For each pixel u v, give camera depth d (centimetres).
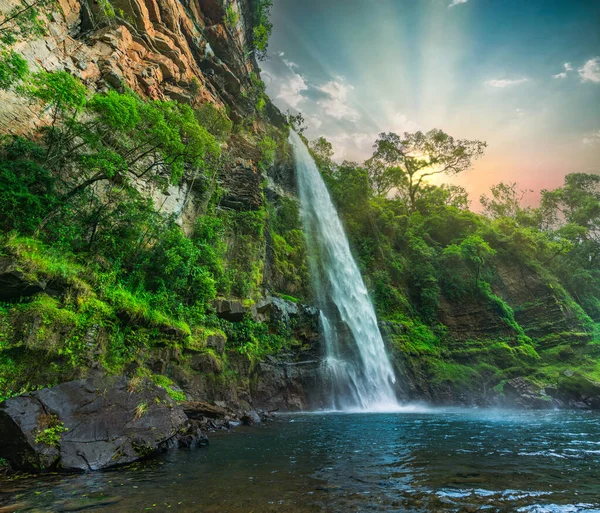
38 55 1466
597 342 3141
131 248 1421
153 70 2227
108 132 1454
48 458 595
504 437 1006
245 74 3616
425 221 4319
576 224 5309
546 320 3353
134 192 1538
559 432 1115
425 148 4953
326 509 428
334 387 2162
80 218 1316
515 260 3841
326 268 2973
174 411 863
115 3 2197
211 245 2020
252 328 1842
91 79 1716
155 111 1470
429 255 3622
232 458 711
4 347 820
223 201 2441
